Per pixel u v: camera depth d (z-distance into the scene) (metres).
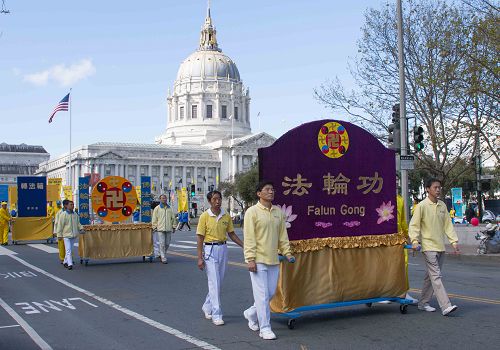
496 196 72.62
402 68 21.69
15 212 43.41
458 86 25.50
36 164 169.62
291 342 7.84
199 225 9.48
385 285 9.58
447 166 33.94
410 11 28.45
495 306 10.28
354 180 9.54
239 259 20.47
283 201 8.96
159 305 11.20
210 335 8.45
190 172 132.62
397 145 21.20
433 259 9.52
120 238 19.86
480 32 24.08
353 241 9.32
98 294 12.84
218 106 143.62
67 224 18.48
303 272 8.86
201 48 154.00
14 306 11.47
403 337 7.98
